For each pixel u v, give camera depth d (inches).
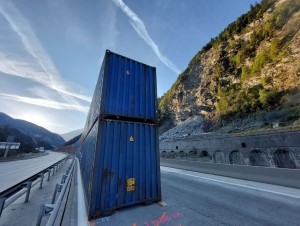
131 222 175.6
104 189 194.4
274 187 283.0
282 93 823.7
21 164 1005.8
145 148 246.2
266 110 842.2
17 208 220.4
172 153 933.2
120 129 229.5
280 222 164.4
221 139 621.9
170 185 349.4
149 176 237.8
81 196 267.1
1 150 1974.7
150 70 299.1
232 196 257.0
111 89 239.6
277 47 948.6
